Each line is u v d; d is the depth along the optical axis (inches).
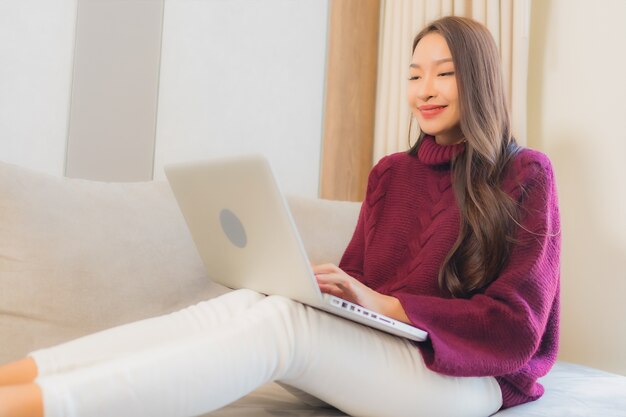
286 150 97.6
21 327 53.7
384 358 42.4
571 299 75.4
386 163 61.7
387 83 98.2
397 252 56.5
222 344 36.2
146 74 87.4
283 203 36.7
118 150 85.8
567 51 77.5
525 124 76.7
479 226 49.0
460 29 54.4
